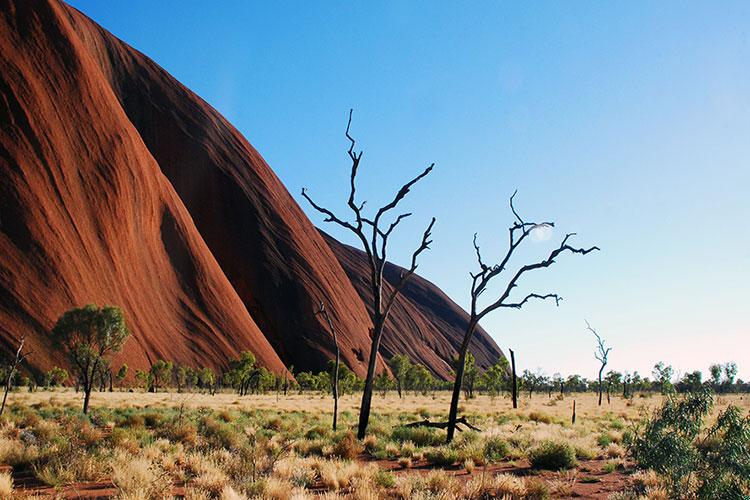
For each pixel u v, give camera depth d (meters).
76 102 116.81
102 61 184.88
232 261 166.25
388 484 11.27
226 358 114.38
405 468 14.46
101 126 119.19
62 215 99.62
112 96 132.88
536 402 60.66
